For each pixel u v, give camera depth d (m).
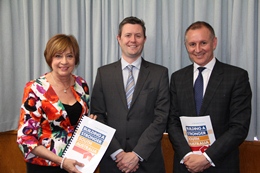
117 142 1.66
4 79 2.36
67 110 1.54
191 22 2.14
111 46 2.24
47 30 2.29
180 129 1.69
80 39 2.31
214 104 1.58
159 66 1.80
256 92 2.03
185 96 1.67
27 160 1.52
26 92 1.51
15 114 2.42
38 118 1.49
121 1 2.19
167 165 2.27
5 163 2.46
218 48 2.05
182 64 2.21
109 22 2.25
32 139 1.45
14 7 2.37
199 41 1.61
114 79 1.76
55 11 2.30
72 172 1.45
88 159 1.49
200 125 1.56
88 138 1.53
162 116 1.67
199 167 1.52
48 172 1.56
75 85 1.67
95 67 2.26
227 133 1.53
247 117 1.55
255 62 2.04
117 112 1.71
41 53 2.34
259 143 2.04
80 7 2.29
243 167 2.10
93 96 1.81
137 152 1.59
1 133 2.43
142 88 1.71
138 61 1.79
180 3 2.08
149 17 2.13
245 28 2.02
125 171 1.61
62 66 1.53
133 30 1.71
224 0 2.08
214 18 2.05
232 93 1.58
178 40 2.10
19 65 2.41
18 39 2.39
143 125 1.69
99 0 2.22
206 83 1.67
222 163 1.59
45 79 1.57
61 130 1.55
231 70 1.62
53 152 1.50
